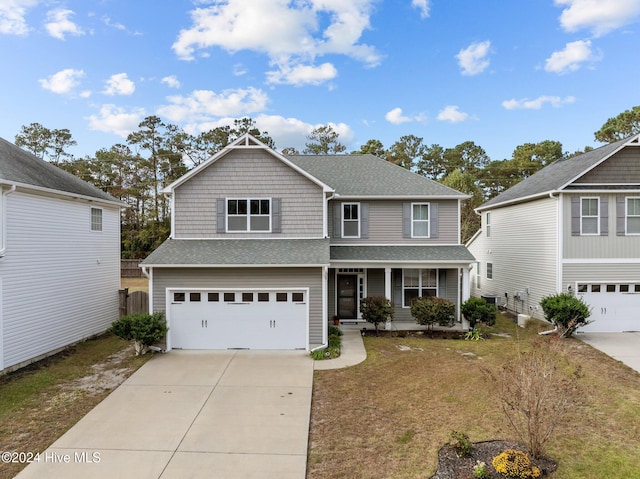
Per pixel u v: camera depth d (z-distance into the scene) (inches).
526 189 691.4
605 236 558.3
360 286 611.8
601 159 546.9
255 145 518.6
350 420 280.4
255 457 231.8
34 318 423.8
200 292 463.2
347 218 610.5
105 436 258.2
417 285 608.1
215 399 319.9
